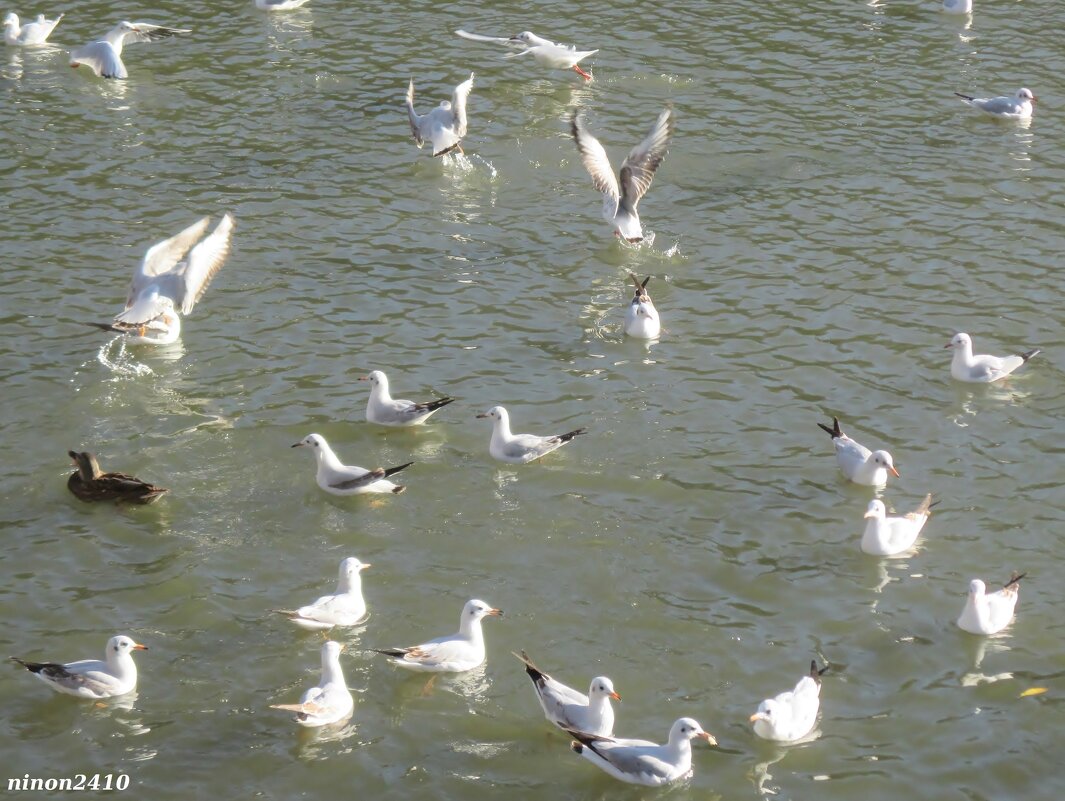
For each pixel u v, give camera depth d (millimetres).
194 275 23797
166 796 15930
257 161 33781
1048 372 25531
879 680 17938
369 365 25516
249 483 22047
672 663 18219
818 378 25281
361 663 18172
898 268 29250
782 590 19656
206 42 40719
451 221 31297
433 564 20172
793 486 22141
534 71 39312
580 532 20922
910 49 40812
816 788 16141
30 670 17297
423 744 16812
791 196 32438
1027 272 29078
